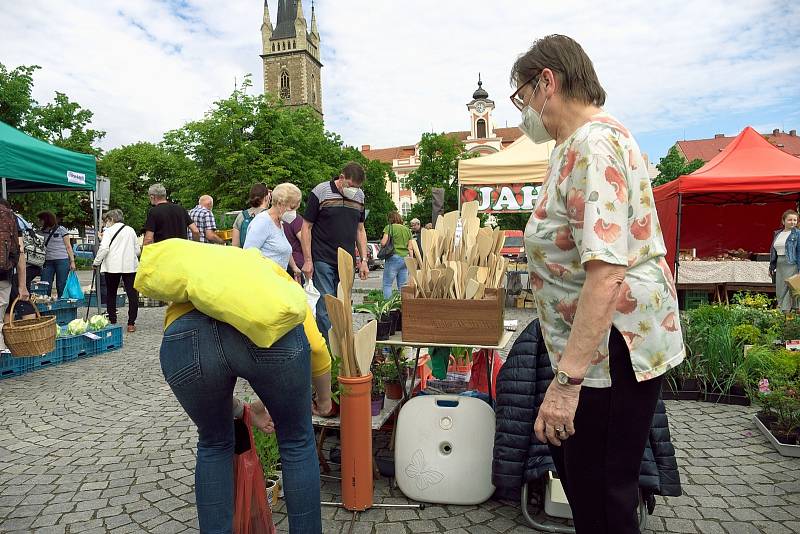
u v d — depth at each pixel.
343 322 2.78
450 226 3.34
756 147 9.87
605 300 1.41
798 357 4.47
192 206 32.91
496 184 9.17
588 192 1.44
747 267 10.68
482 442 2.96
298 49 84.69
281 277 2.02
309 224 5.35
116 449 3.80
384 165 54.09
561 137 1.67
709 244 13.79
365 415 2.84
